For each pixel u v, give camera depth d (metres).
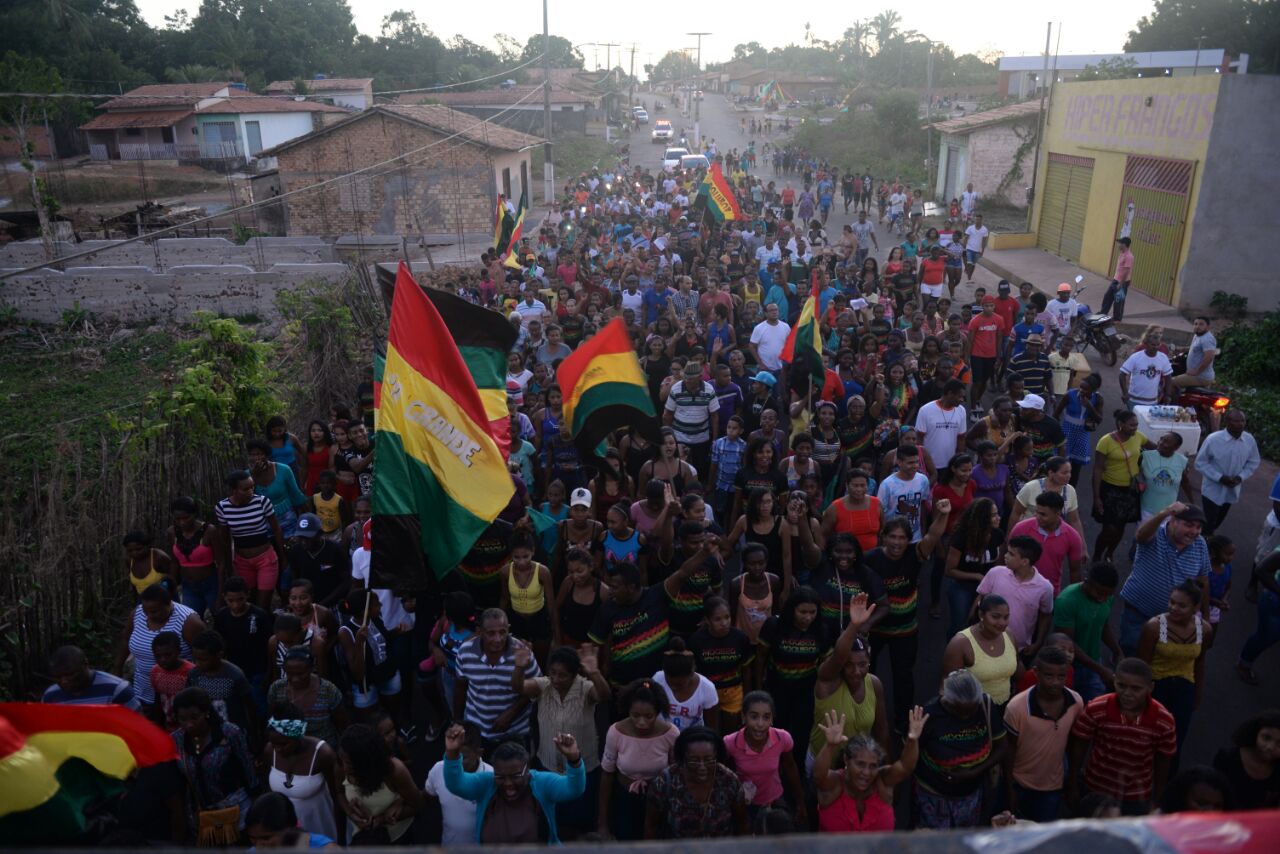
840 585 6.89
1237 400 16.06
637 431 8.97
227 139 53.22
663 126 78.31
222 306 25.00
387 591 7.16
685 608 7.07
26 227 33.22
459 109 62.62
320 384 13.31
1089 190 26.31
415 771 7.36
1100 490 9.59
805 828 5.81
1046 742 5.64
